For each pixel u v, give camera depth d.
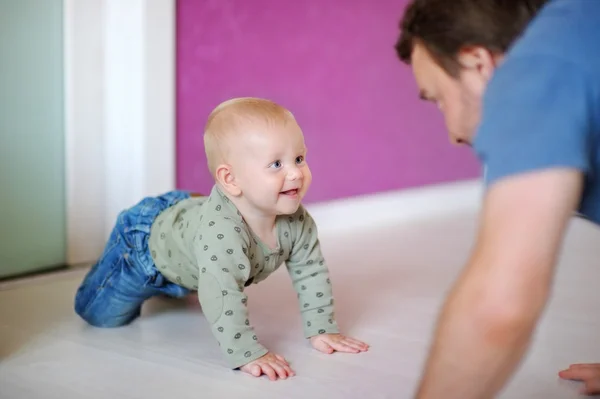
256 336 1.31
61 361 1.27
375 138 2.82
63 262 2.00
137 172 2.02
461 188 3.24
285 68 2.44
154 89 2.01
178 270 1.36
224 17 2.22
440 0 0.77
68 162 1.96
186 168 2.17
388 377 1.21
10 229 1.87
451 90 0.79
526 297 0.62
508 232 0.63
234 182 1.25
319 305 1.36
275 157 1.21
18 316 1.53
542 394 1.14
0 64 1.80
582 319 1.56
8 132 1.84
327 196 2.66
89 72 1.97
